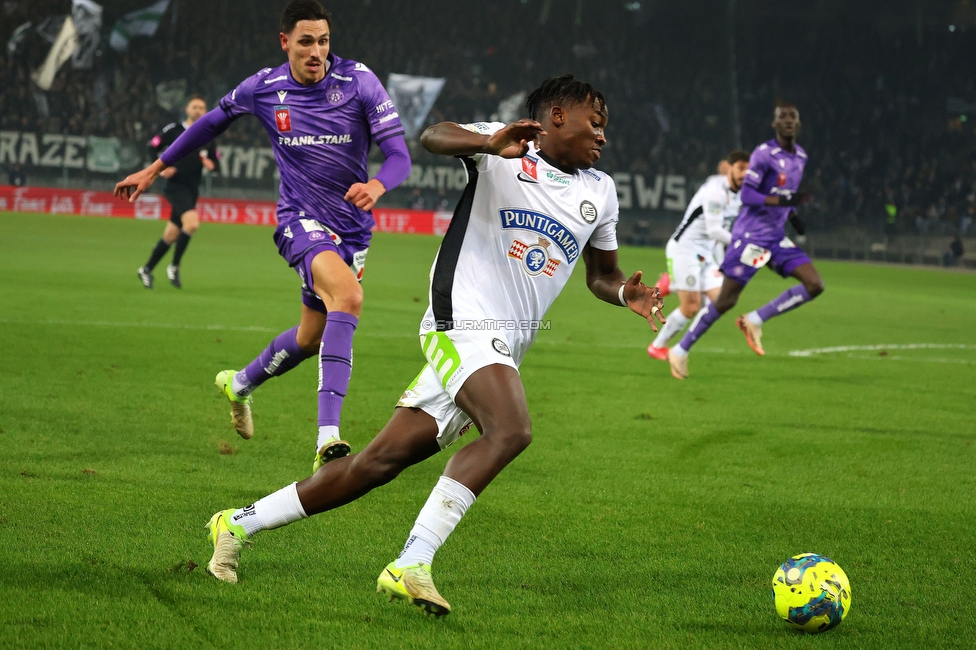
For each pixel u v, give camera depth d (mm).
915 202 86938
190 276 35156
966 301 43438
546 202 7820
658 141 90250
